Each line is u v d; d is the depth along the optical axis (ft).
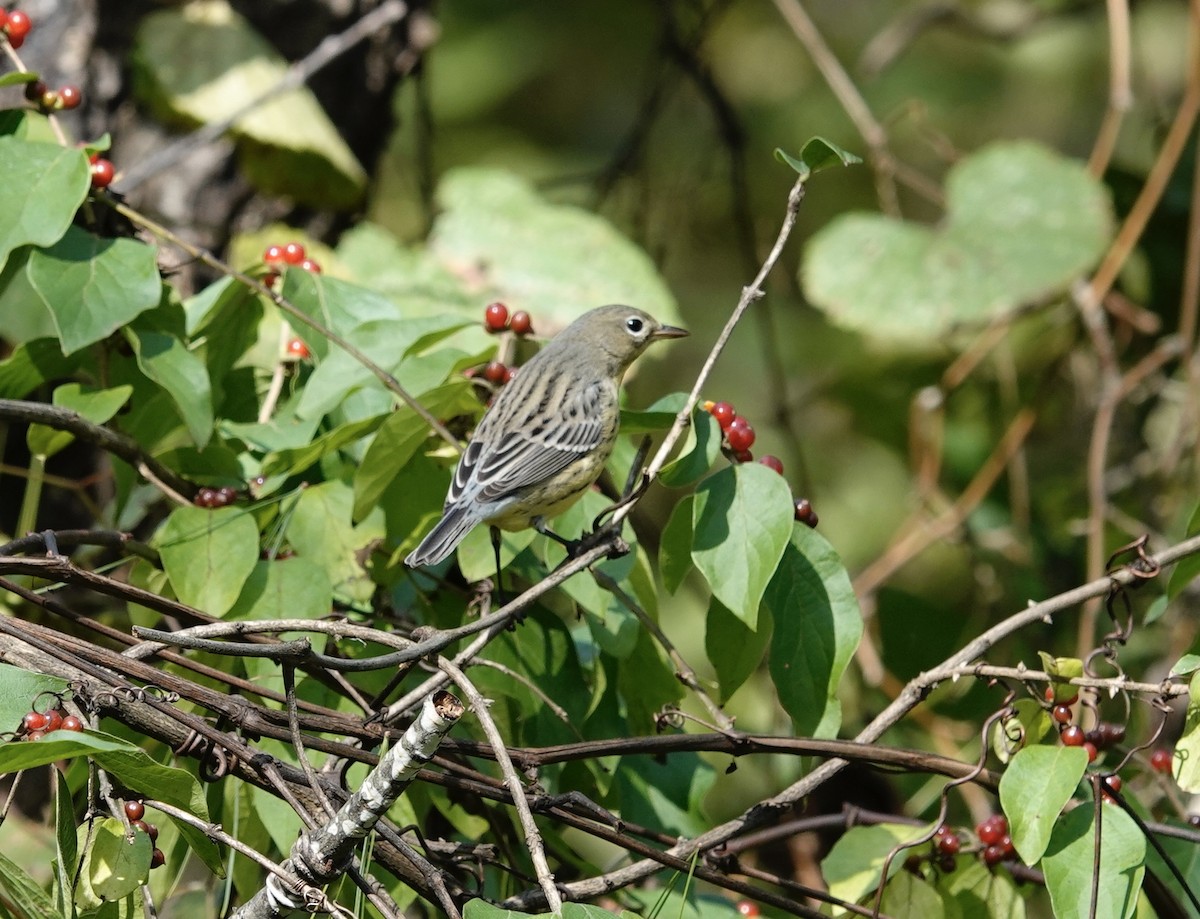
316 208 41.27
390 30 44.19
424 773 23.82
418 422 28.12
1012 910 27.27
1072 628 45.47
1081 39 67.62
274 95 37.76
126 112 39.29
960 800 39.32
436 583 30.63
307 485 29.76
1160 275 52.70
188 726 22.90
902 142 67.82
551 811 24.45
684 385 64.18
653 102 54.54
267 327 35.76
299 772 23.36
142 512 32.96
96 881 21.03
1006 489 52.29
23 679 21.93
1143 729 39.58
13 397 31.04
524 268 44.24
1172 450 45.29
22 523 31.22
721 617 27.07
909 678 44.55
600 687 28.81
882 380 57.67
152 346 28.91
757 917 28.71
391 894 26.00
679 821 29.40
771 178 65.41
